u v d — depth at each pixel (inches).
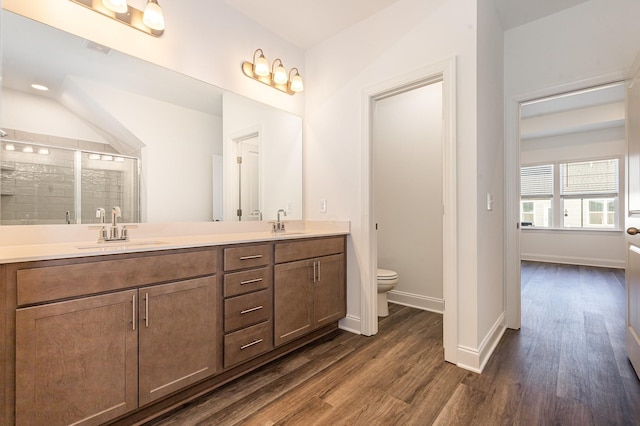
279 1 87.9
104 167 68.5
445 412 58.1
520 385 67.1
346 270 101.4
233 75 90.8
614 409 58.3
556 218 241.4
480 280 75.9
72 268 46.3
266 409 59.3
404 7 87.3
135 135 72.9
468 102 75.3
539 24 95.7
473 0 74.6
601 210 224.8
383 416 57.1
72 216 63.8
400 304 131.0
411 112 128.7
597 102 187.6
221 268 66.6
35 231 59.3
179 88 80.0
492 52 87.4
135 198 73.0
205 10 83.8
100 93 67.6
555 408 58.9
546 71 94.5
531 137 245.6
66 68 63.1
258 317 73.9
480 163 76.4
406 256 129.8
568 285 163.9
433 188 122.3
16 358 41.6
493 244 87.9
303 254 85.8
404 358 80.5
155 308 55.5
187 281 60.2
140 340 53.5
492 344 85.3
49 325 44.2
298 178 110.9
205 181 85.8
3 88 56.2
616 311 120.2
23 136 58.3
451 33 78.3
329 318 94.0
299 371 73.9
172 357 57.8
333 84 105.2
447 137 78.4
